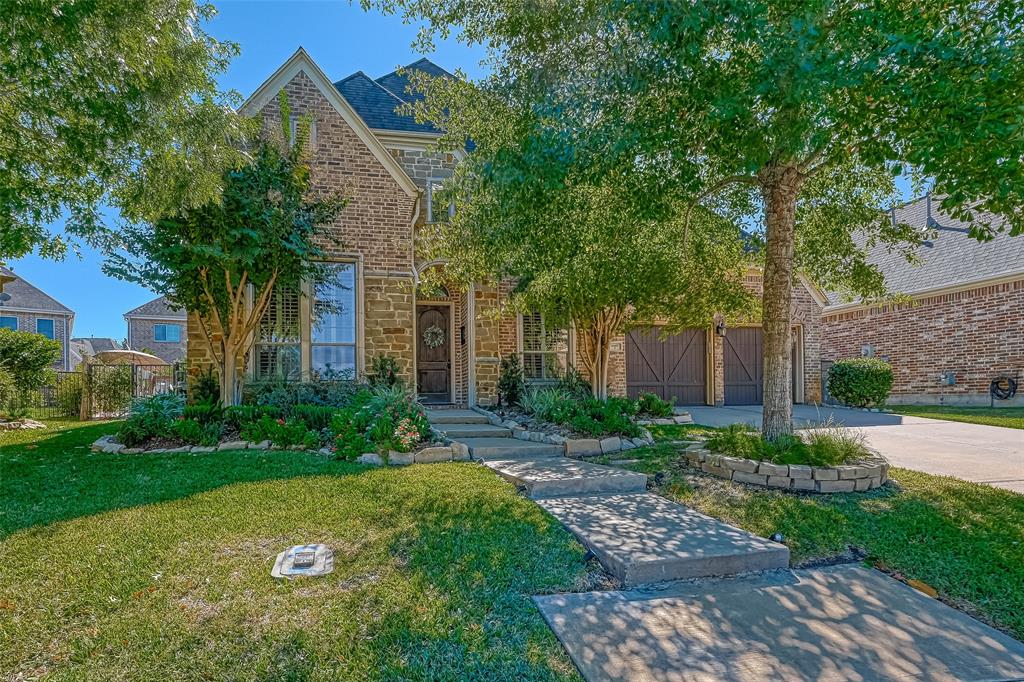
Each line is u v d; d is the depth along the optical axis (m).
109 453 7.50
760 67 4.09
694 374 14.86
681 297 9.29
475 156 6.62
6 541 4.15
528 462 6.97
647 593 3.60
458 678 2.66
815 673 2.72
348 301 10.55
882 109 4.20
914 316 16.59
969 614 3.39
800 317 15.77
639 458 7.16
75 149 5.74
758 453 5.99
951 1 4.07
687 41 4.29
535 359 12.62
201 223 8.22
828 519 4.75
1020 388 13.79
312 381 10.10
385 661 2.76
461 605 3.33
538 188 5.34
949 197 4.34
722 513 5.02
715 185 6.62
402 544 4.18
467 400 11.77
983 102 3.55
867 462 5.79
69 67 5.13
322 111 10.66
